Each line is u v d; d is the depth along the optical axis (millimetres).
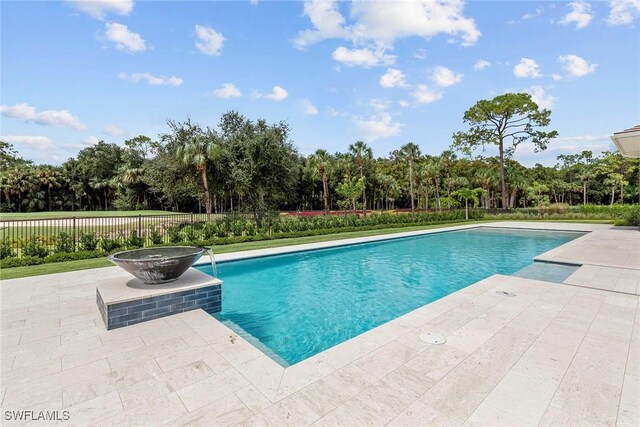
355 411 2105
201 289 4387
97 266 7414
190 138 16172
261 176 16234
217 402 2234
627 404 2143
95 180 36719
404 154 34281
